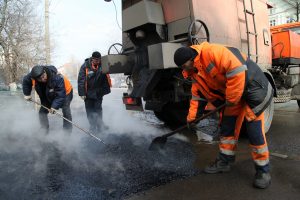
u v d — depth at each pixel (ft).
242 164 11.46
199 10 13.91
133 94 15.06
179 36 14.39
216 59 9.21
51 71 14.78
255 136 9.46
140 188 9.58
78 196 9.14
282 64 20.61
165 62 12.47
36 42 53.42
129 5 15.60
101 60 16.19
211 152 13.25
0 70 55.57
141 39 15.96
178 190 9.36
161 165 11.73
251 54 16.96
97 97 17.89
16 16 52.85
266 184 9.27
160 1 14.99
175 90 14.85
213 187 9.51
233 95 9.18
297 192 8.95
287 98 20.66
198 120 10.71
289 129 17.58
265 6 18.72
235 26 15.83
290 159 11.91
